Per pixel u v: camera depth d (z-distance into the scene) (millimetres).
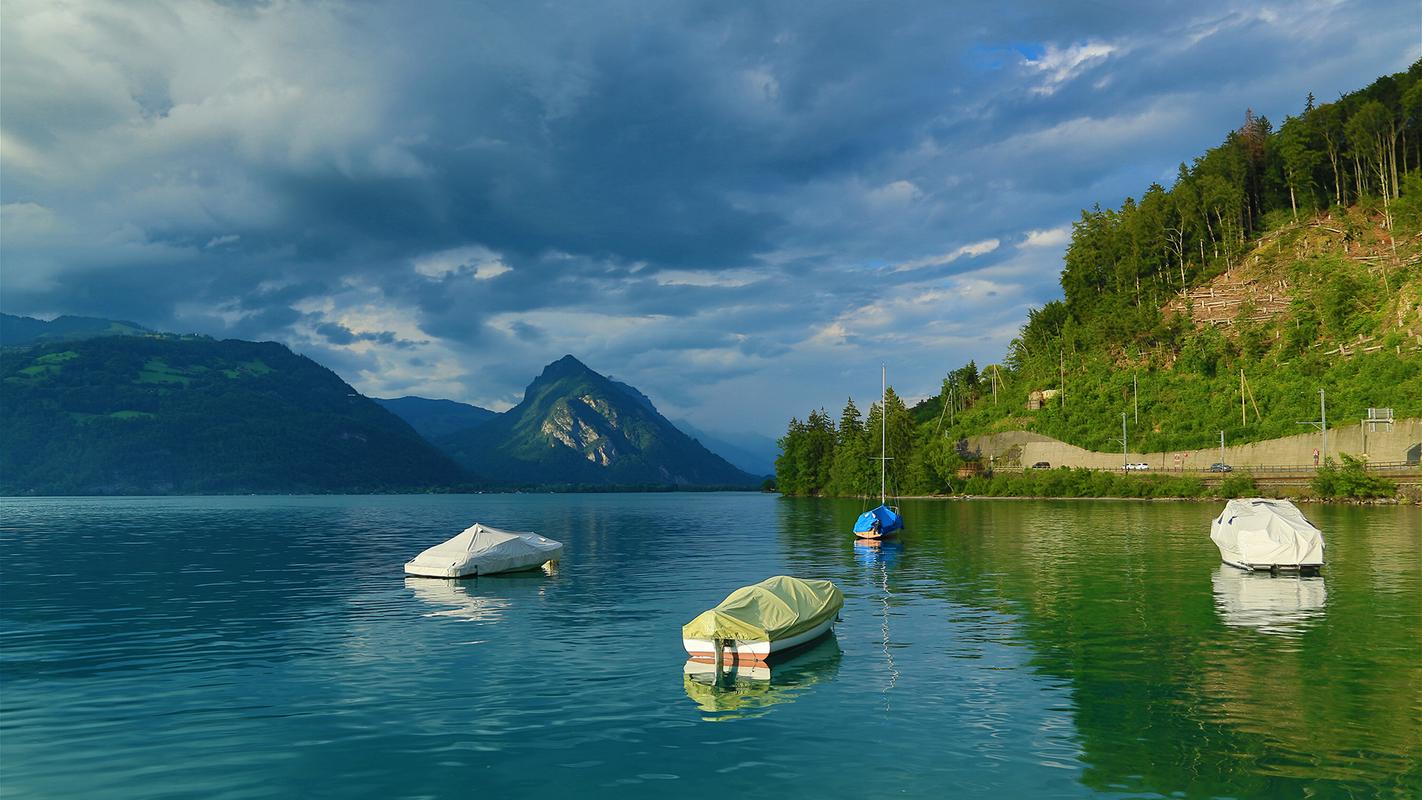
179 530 116812
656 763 19312
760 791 17547
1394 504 112875
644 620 38188
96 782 18453
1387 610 37188
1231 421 152250
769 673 27438
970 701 23891
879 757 19484
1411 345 141000
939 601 41500
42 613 40938
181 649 32156
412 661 29859
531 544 59219
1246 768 18422
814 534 93500
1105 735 20750
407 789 17969
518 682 26781
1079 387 189750
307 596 46719
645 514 164750
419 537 100312
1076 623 35156
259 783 18375
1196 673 26516
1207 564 55000
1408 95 195500
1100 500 150625
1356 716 21969
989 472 184000
